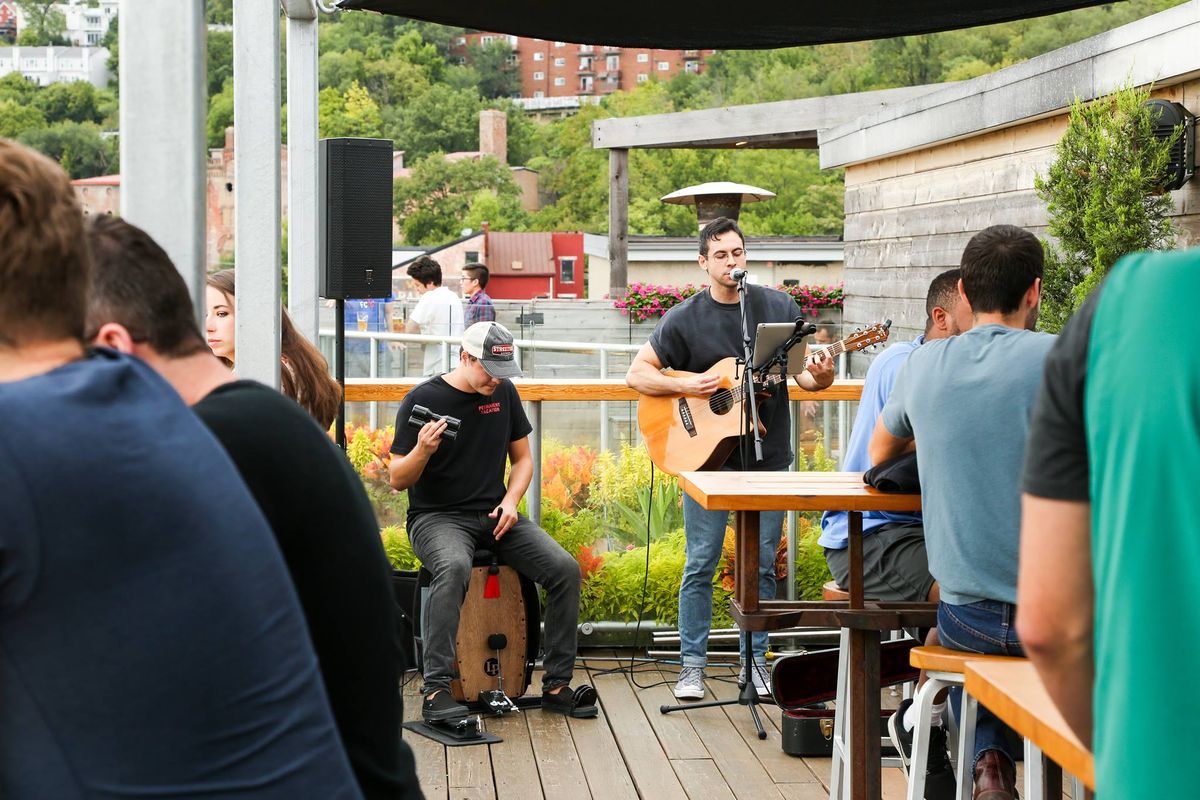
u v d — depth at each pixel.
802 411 5.34
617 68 116.62
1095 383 1.15
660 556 5.21
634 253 26.45
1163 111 5.42
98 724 1.19
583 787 3.80
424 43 95.75
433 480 4.49
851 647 3.16
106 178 58.84
